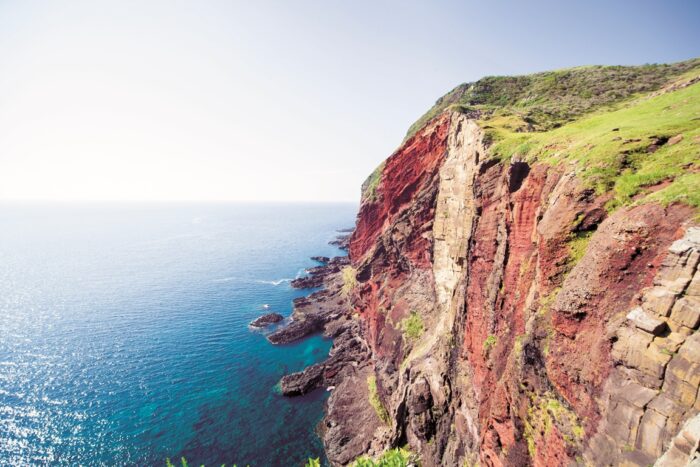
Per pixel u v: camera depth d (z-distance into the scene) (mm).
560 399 16359
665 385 11359
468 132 43344
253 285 117688
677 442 9688
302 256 168375
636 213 14664
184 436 45969
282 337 74812
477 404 27047
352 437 43781
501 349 23312
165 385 57156
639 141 18859
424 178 58219
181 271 136375
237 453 43625
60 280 124250
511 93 64438
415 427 35094
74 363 63438
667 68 52844
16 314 88562
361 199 98500
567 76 60375
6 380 57531
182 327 80750
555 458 15766
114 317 86562
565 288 16812
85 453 42688
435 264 49156
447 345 36250
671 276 12188
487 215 30547
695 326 11102
